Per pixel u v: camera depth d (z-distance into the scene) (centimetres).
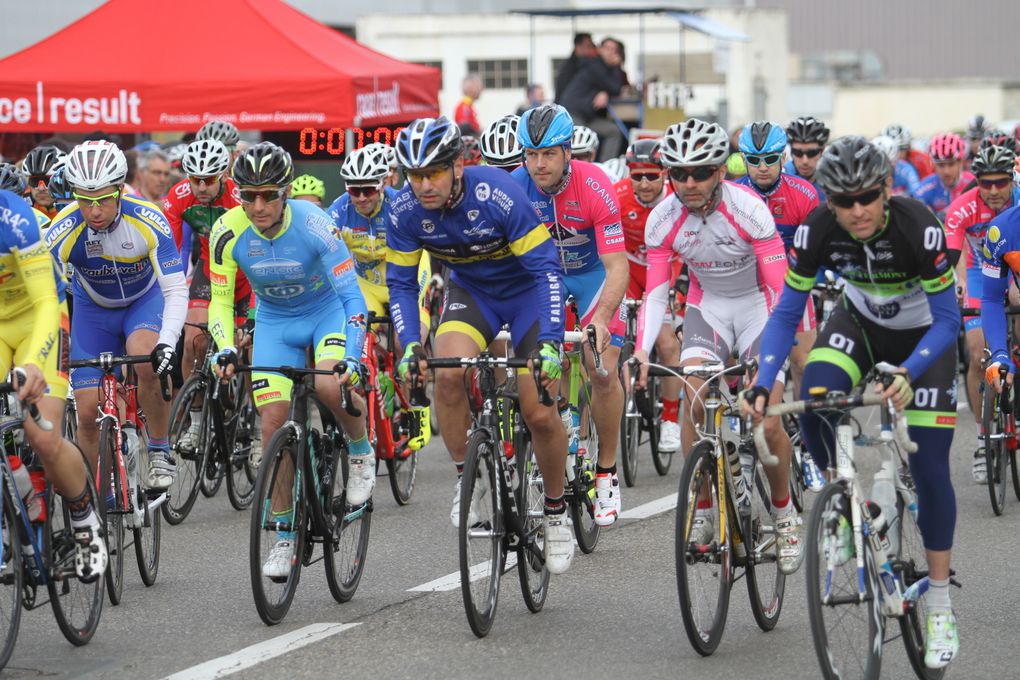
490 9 6850
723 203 1359
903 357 1092
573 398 1440
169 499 1719
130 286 1559
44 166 1853
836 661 971
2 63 2816
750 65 7506
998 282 1409
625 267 1477
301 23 3014
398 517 1764
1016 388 1716
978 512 1728
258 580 1209
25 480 1154
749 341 1416
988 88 10281
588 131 2002
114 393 1341
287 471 1242
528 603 1267
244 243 1362
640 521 1698
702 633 1124
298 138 3466
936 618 1054
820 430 1081
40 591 1360
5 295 1227
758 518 1236
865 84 10500
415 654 1149
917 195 2883
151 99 2764
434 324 2525
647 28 6178
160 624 1261
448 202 1218
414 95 3073
